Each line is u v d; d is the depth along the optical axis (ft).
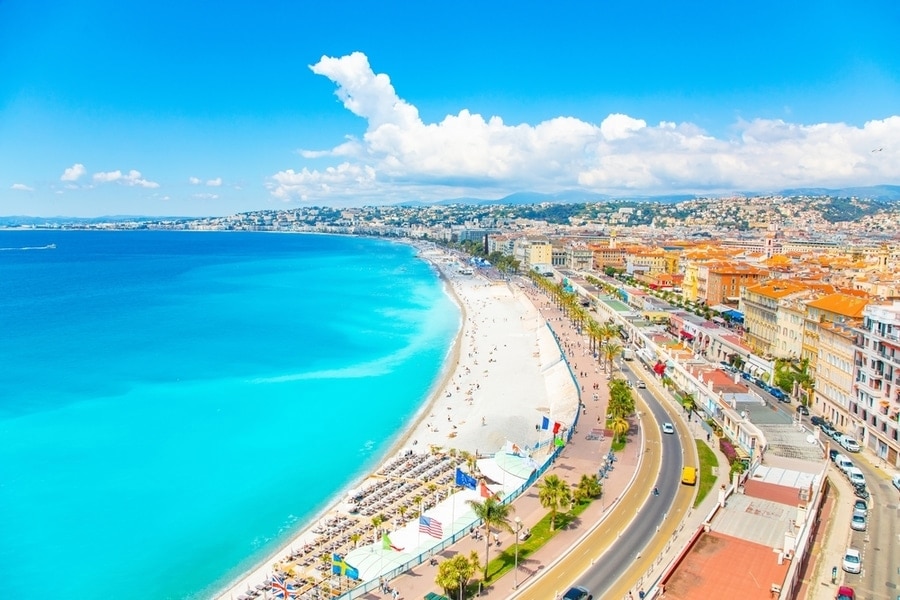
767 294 617.21
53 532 342.64
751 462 354.13
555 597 248.73
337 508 367.04
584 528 306.76
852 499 323.16
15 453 445.37
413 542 305.73
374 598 261.85
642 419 469.57
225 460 440.45
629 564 271.08
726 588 231.71
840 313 473.26
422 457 432.25
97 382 620.90
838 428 426.51
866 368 394.73
